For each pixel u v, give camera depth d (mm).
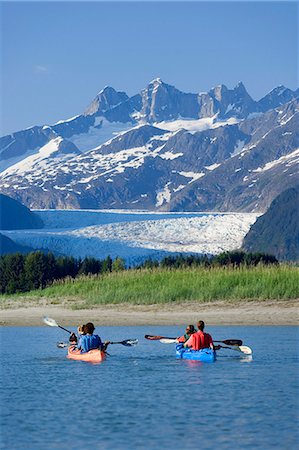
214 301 79750
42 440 26844
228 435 27266
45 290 102688
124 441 26594
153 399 33938
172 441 26547
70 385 38000
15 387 37469
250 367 43719
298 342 54906
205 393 35312
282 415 30266
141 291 85562
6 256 123062
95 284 95312
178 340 49844
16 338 62312
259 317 70812
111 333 63500
